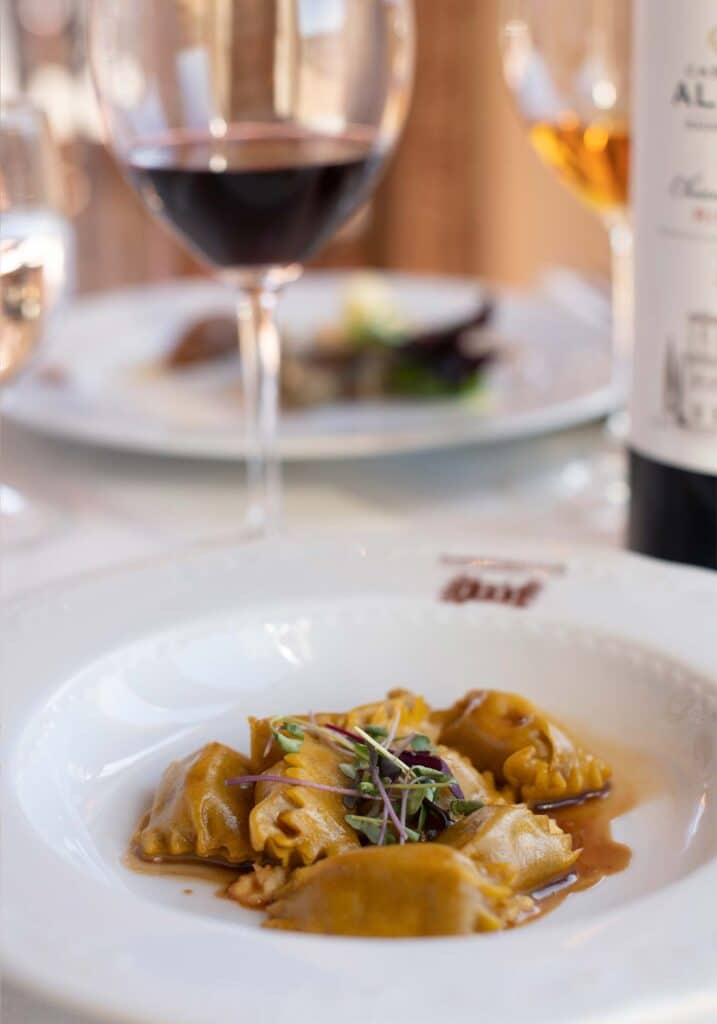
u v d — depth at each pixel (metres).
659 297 0.59
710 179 0.56
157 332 0.94
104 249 2.04
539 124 0.72
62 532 0.71
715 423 0.58
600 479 0.75
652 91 0.57
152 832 0.49
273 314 0.67
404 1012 0.40
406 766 0.49
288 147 0.64
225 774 0.50
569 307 0.99
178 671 0.56
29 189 0.67
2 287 0.67
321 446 0.74
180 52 0.63
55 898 0.43
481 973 0.41
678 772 0.52
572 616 0.56
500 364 0.89
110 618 0.57
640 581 0.58
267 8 0.63
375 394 0.84
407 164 2.11
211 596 0.58
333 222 0.66
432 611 0.57
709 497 0.59
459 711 0.54
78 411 0.81
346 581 0.59
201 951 0.42
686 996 0.40
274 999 0.40
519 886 0.47
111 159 2.02
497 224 2.09
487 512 0.72
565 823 0.51
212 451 0.74
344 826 0.49
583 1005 0.40
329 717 0.53
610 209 0.75
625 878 0.48
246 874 0.49
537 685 0.56
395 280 1.08
